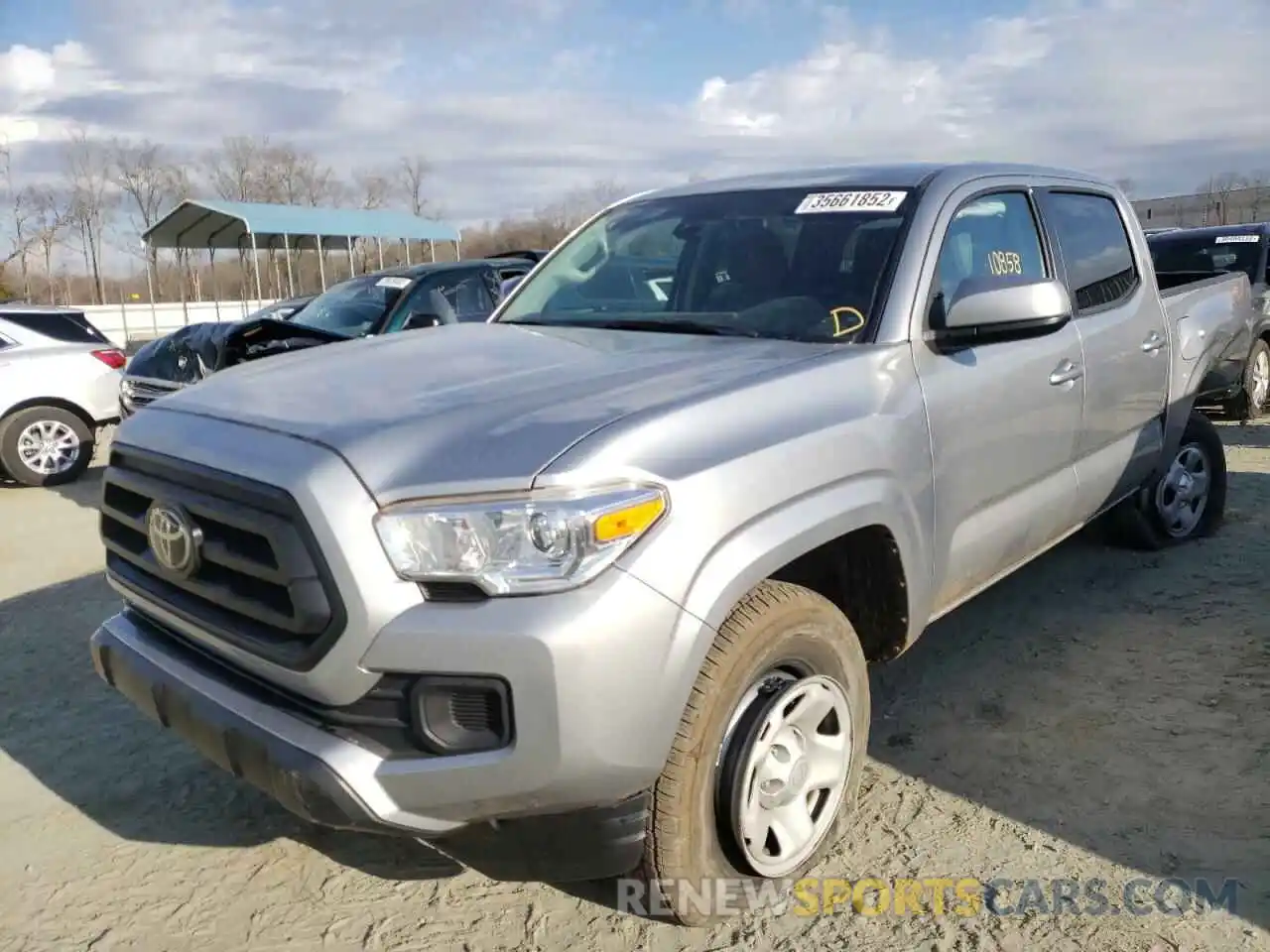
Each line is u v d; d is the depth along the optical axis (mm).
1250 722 3662
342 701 2232
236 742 2369
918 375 3057
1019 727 3711
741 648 2432
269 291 37812
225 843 3178
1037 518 3734
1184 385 4902
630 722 2189
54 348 9156
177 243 26500
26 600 5578
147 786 3533
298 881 2973
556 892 2873
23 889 2961
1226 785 3270
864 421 2779
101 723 4031
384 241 28234
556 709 2111
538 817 2291
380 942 2695
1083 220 4301
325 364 3037
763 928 2686
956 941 2617
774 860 2672
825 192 3670
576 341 3225
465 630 2113
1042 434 3658
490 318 3953
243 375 2986
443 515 2143
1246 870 2850
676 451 2332
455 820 2244
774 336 3166
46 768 3678
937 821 3139
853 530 2699
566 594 2135
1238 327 5531
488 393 2578
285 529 2223
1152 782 3309
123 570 2826
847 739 2852
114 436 2873
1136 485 4730
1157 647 4324
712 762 2451
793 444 2547
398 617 2160
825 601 2709
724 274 3533
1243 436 8492
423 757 2197
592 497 2168
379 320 7961
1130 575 5137
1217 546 5512
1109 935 2617
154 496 2570
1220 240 9672
